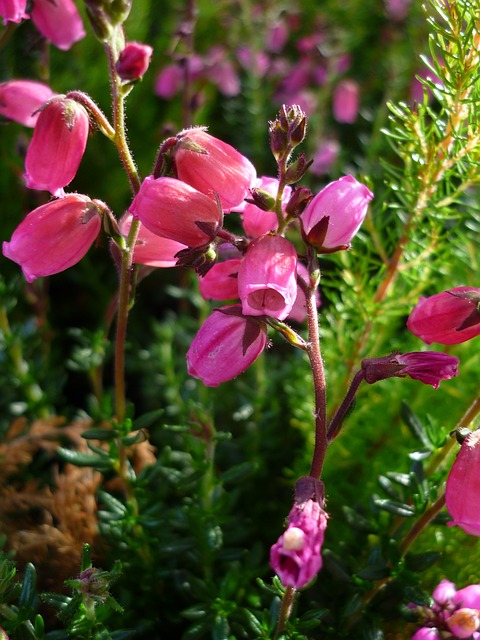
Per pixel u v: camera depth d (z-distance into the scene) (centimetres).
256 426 19
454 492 11
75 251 12
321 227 11
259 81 27
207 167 12
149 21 29
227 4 29
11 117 16
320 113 26
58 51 26
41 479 18
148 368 22
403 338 20
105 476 19
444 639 13
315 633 15
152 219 11
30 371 19
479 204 19
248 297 11
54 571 15
